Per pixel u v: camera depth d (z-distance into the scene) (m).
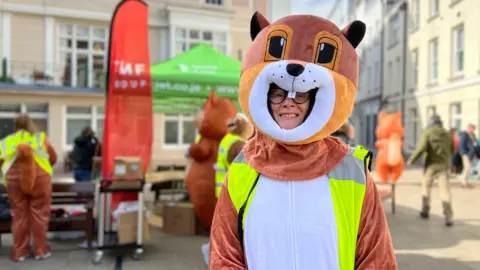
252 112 1.55
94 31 16.84
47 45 15.90
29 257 4.84
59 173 14.62
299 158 1.56
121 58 5.54
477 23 13.79
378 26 21.81
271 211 1.51
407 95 19.47
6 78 15.00
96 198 5.73
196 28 16.38
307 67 1.46
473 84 13.98
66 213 5.49
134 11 5.56
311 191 1.52
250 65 1.62
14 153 4.59
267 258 1.48
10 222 4.89
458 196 9.40
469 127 11.14
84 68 16.78
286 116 1.52
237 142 4.72
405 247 5.29
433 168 6.68
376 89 22.94
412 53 18.89
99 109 16.08
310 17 1.60
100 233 4.70
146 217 4.98
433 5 16.98
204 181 5.75
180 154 16.59
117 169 4.73
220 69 6.88
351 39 1.63
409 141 19.11
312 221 1.48
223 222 1.61
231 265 1.53
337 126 1.53
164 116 16.69
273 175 1.54
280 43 1.56
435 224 6.59
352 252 1.48
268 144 1.63
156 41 16.44
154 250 5.24
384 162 7.25
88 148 8.19
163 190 8.71
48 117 15.29
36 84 15.21
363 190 1.52
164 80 6.20
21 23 15.52
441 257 4.88
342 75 1.54
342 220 1.49
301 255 1.46
